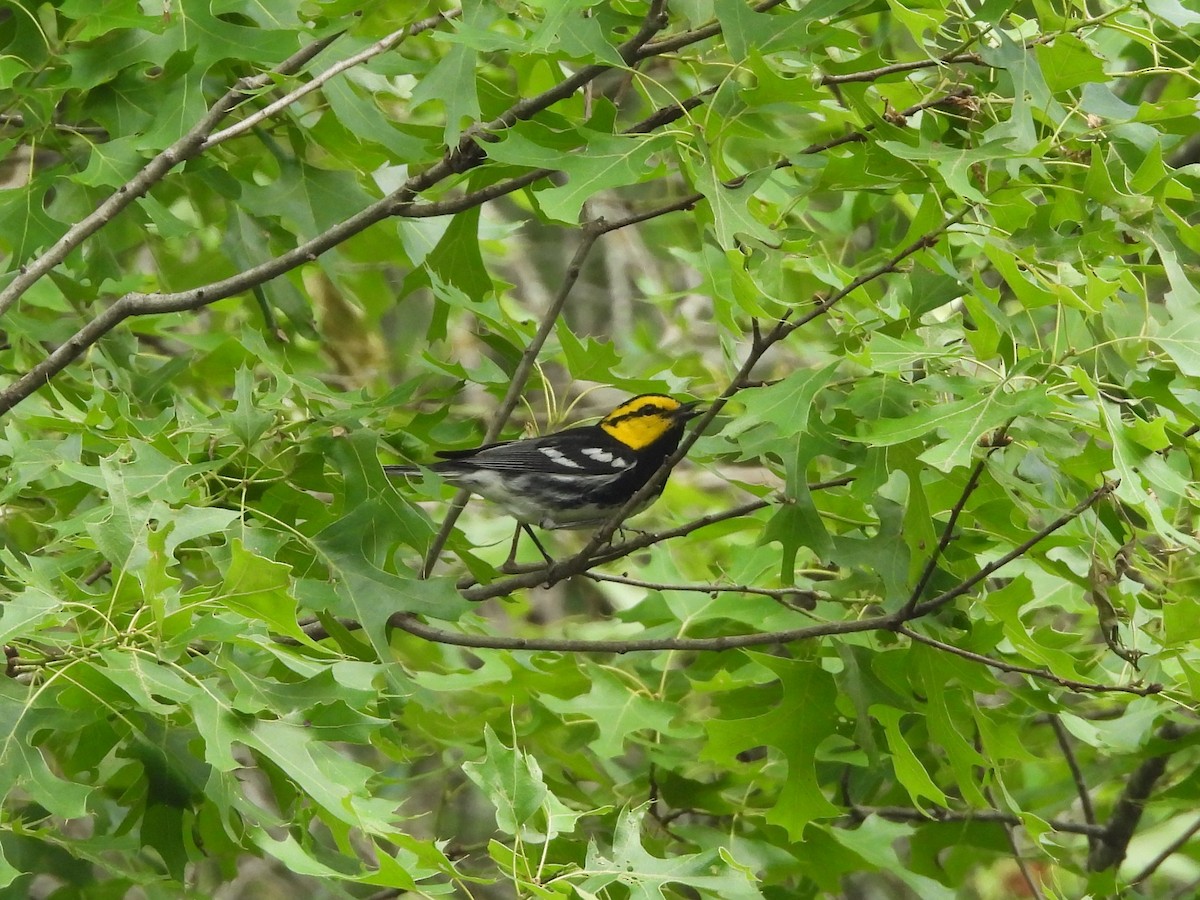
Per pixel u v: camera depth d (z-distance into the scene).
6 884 6.80
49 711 7.15
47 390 11.59
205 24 9.93
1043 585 11.96
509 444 11.95
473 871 14.79
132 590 7.26
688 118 8.54
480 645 10.34
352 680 7.95
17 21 9.91
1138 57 11.20
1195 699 9.04
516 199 17.19
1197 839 13.80
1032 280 8.08
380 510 9.77
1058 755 14.76
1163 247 8.45
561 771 12.50
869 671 10.18
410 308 20.05
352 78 12.02
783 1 9.84
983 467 9.07
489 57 12.95
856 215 13.99
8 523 11.62
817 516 9.47
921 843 12.36
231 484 9.63
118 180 9.84
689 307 20.11
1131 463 7.69
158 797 8.46
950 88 9.38
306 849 8.67
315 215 11.46
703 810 11.65
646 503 10.40
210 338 13.41
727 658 12.27
